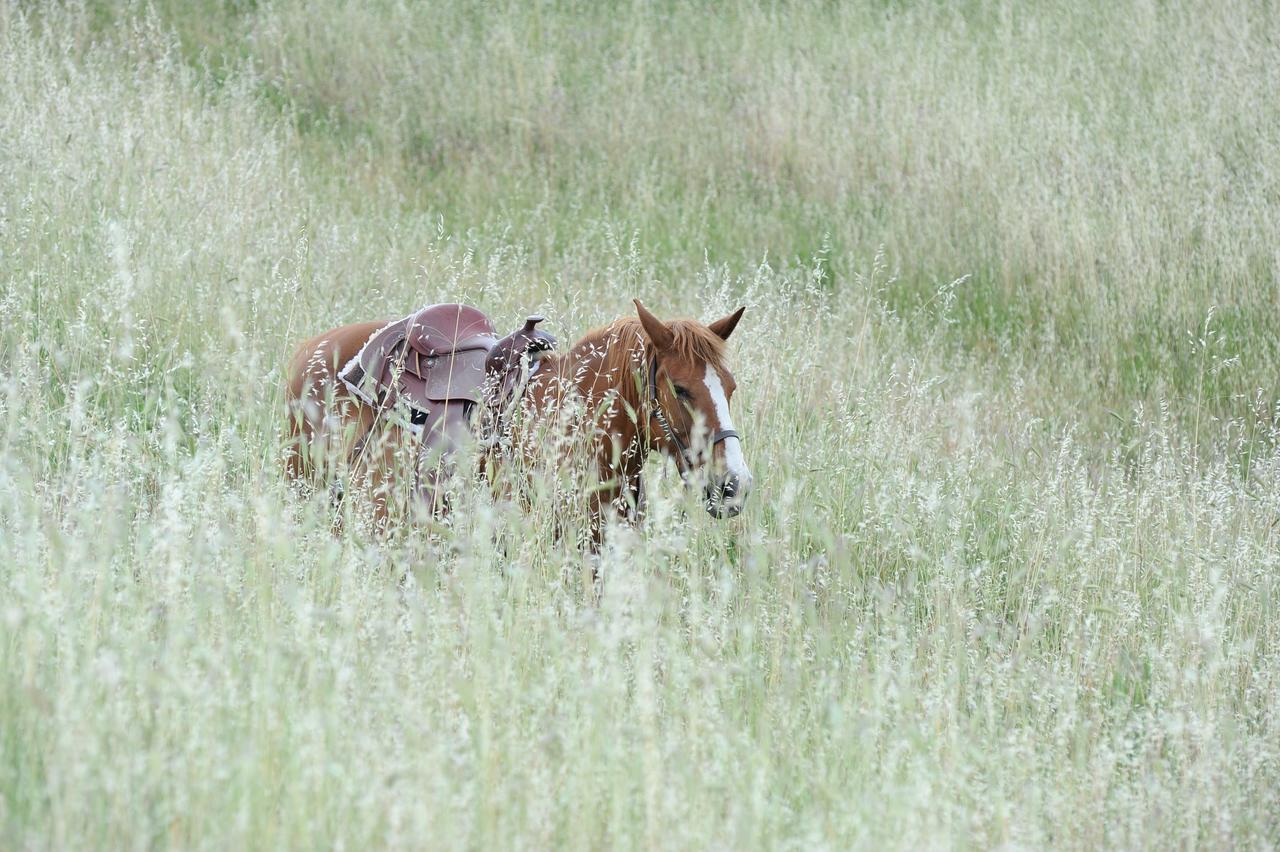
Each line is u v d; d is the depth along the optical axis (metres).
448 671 16.12
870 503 25.36
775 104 56.47
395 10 61.72
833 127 55.22
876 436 27.73
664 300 39.47
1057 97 56.28
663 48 62.31
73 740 12.65
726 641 19.33
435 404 21.55
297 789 13.02
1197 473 29.41
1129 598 22.78
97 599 15.34
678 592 20.23
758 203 51.75
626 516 21.20
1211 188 48.66
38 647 15.12
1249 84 55.00
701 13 65.31
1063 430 36.09
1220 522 25.36
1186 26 60.41
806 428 27.78
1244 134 52.41
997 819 15.58
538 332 21.81
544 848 13.69
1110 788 17.62
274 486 20.73
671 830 13.66
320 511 21.19
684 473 20.25
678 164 53.94
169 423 19.36
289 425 23.47
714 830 14.14
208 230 34.41
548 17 63.69
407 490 20.72
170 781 13.03
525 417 21.05
